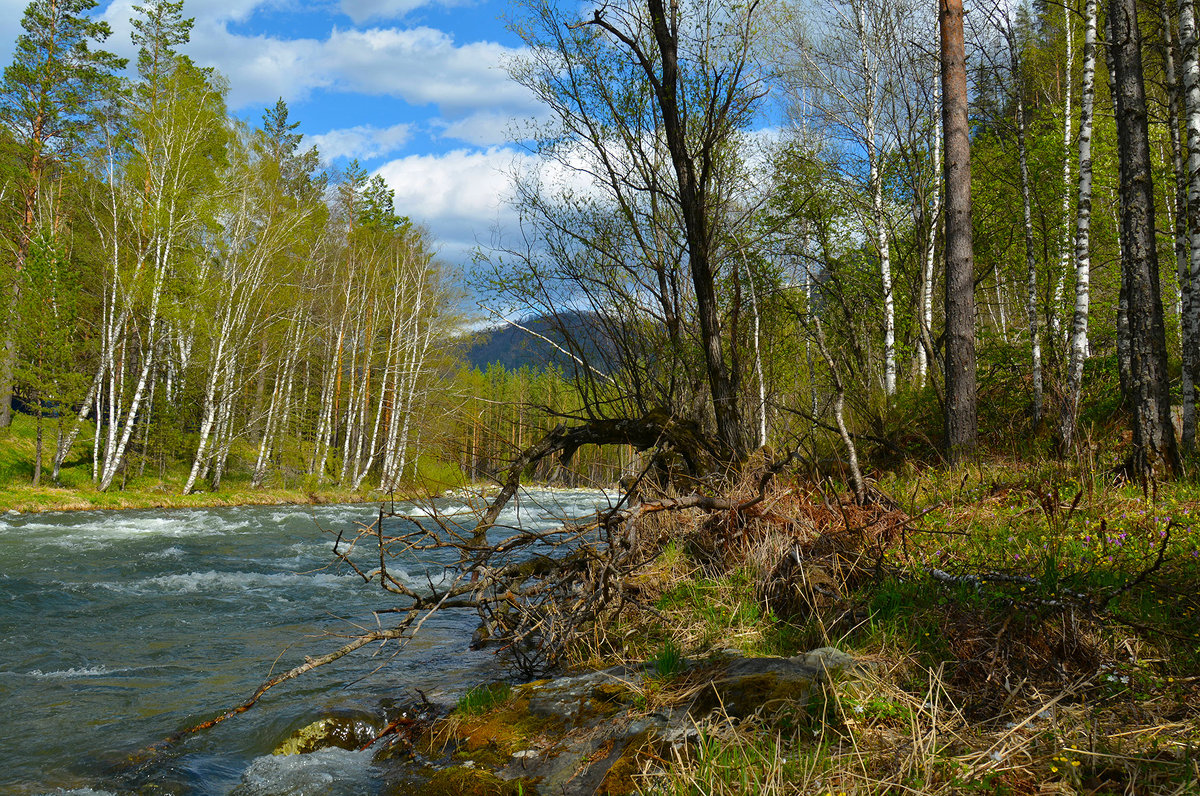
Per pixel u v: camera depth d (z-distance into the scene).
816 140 15.79
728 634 5.32
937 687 3.60
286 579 11.13
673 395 10.80
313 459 35.75
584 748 3.79
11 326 25.97
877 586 5.36
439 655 6.83
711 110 9.63
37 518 20.58
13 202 32.22
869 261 16.69
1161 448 8.11
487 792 3.51
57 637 7.64
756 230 12.23
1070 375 10.94
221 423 31.72
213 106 29.08
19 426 31.08
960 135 10.65
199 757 4.44
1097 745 2.83
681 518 7.63
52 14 30.38
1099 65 18.86
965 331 10.38
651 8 10.07
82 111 30.31
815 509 7.02
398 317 37.22
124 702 5.57
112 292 28.72
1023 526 6.37
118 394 32.12
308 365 40.16
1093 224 15.57
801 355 16.09
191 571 11.93
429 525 16.56
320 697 5.54
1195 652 3.53
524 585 6.63
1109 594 4.27
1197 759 2.62
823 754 3.10
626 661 5.28
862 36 16.00
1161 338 8.29
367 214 44.47
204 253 30.36
